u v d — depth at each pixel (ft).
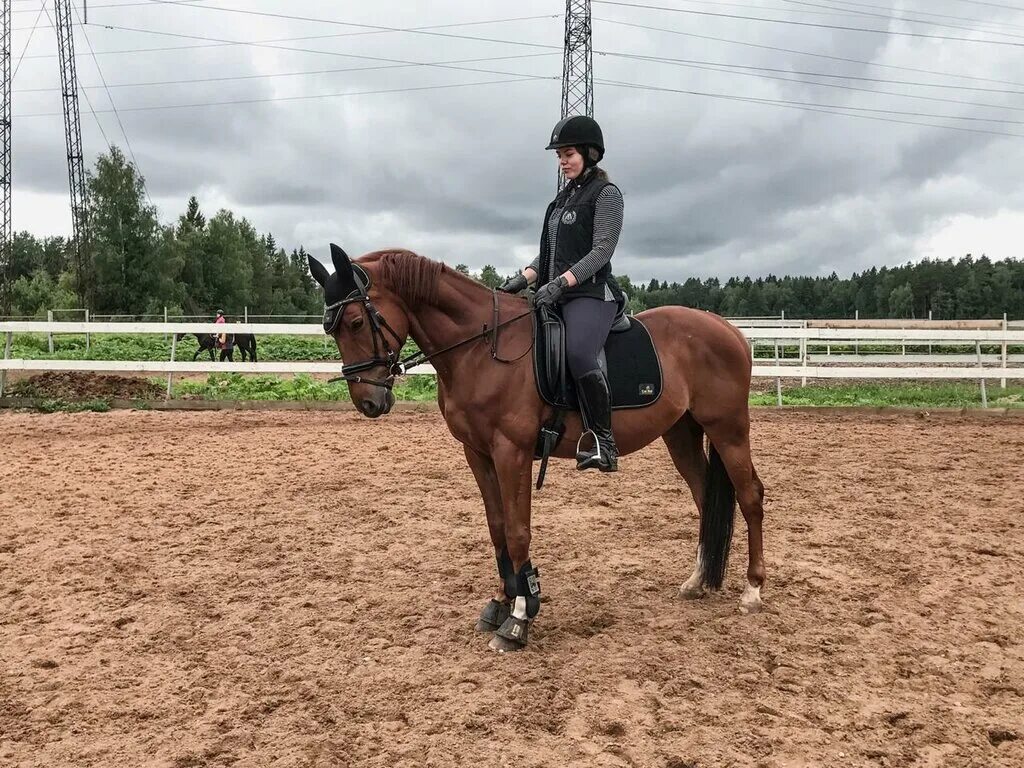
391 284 11.86
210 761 8.99
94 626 13.07
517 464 11.86
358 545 17.49
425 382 47.42
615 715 9.75
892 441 30.19
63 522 19.34
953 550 16.40
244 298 225.56
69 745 9.36
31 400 41.01
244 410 40.86
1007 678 10.61
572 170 12.32
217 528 18.85
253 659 11.75
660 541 17.70
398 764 8.83
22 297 174.70
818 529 18.25
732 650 11.76
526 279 13.62
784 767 8.62
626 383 12.50
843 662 11.29
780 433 32.45
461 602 14.08
